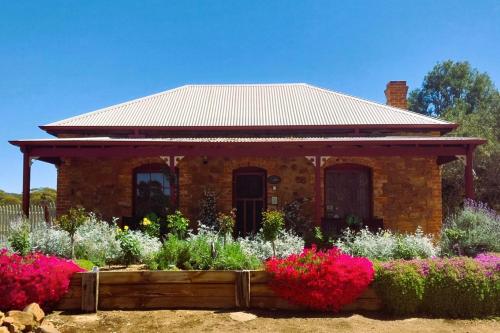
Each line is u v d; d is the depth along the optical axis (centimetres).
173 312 691
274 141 1224
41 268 678
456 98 4400
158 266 867
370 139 1244
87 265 868
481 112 2983
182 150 1255
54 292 680
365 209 1424
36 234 1011
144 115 1605
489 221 1014
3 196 2675
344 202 1422
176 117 1584
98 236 1009
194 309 707
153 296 712
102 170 1436
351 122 1519
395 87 1878
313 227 1383
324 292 683
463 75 4562
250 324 636
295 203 1405
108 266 923
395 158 1430
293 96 1805
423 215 1416
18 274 662
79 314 681
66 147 1248
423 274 696
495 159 2306
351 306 707
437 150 1238
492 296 689
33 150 1247
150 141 1230
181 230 1135
